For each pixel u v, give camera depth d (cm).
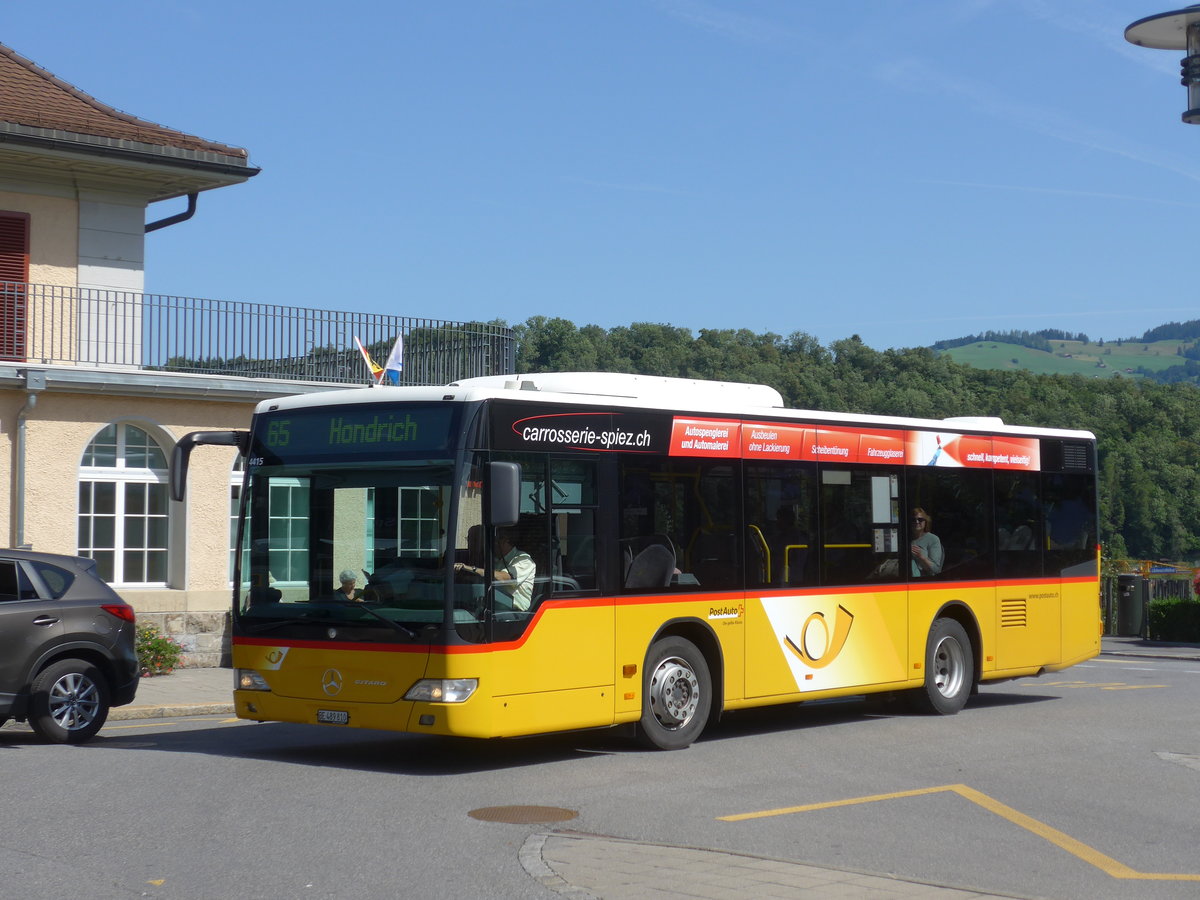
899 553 1498
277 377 2139
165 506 2038
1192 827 945
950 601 1553
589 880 746
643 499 1228
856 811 972
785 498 1368
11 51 2289
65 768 1110
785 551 1362
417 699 1079
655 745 1245
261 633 1166
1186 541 9506
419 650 1080
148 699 1645
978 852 855
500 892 723
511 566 1115
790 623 1361
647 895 716
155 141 2133
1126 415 9888
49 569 1298
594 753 1232
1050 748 1291
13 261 2102
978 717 1535
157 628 1973
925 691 1530
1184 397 10044
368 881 745
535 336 10281
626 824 913
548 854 806
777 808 977
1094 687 1928
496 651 1091
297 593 1161
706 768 1149
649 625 1221
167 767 1123
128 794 991
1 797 975
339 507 1149
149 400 1995
